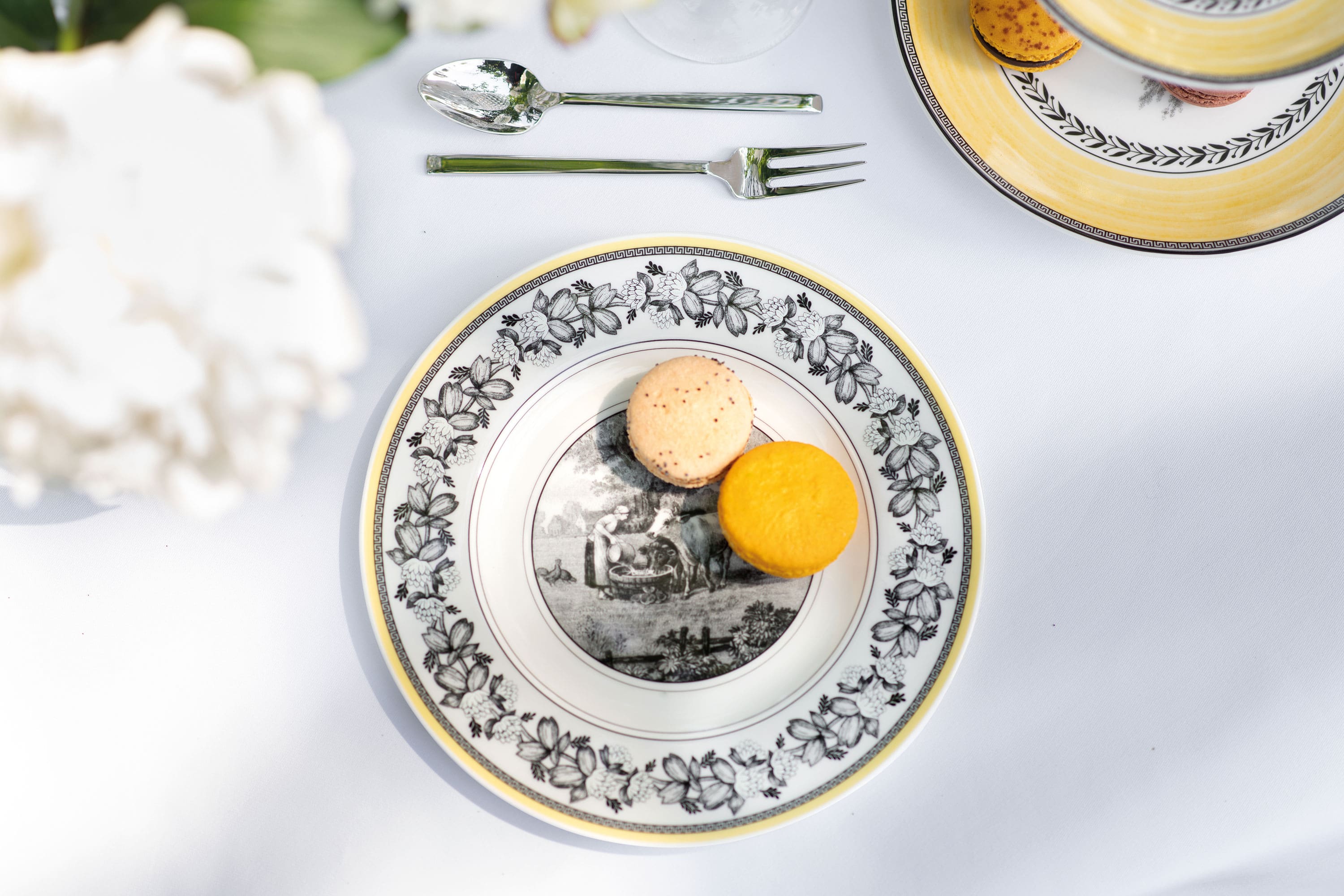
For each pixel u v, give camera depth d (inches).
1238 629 22.5
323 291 17.3
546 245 22.9
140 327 16.9
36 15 16.9
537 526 22.5
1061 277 23.4
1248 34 20.2
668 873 21.7
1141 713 22.3
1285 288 23.4
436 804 21.6
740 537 22.0
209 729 21.5
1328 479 23.0
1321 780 22.0
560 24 20.0
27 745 21.2
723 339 23.0
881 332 22.8
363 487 22.0
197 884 21.2
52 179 16.6
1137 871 21.9
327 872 21.4
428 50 22.6
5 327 16.7
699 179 23.2
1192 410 23.2
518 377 22.5
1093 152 22.8
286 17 16.8
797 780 21.5
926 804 22.0
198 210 16.8
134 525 21.7
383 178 22.6
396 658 21.4
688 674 22.1
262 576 21.9
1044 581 22.7
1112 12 20.4
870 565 22.4
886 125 23.4
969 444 22.9
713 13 23.0
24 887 21.0
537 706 21.6
